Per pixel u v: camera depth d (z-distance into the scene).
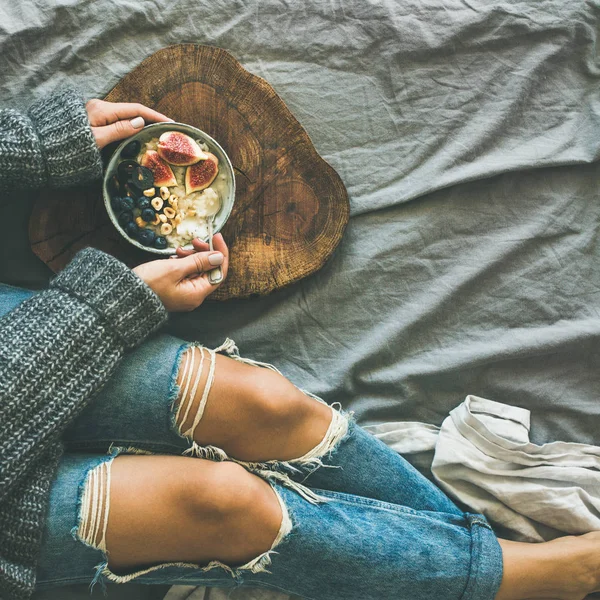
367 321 1.23
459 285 1.22
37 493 0.87
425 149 1.24
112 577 0.91
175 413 0.97
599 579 1.09
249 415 0.98
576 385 1.25
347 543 0.97
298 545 0.95
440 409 1.24
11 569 0.84
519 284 1.24
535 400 1.24
